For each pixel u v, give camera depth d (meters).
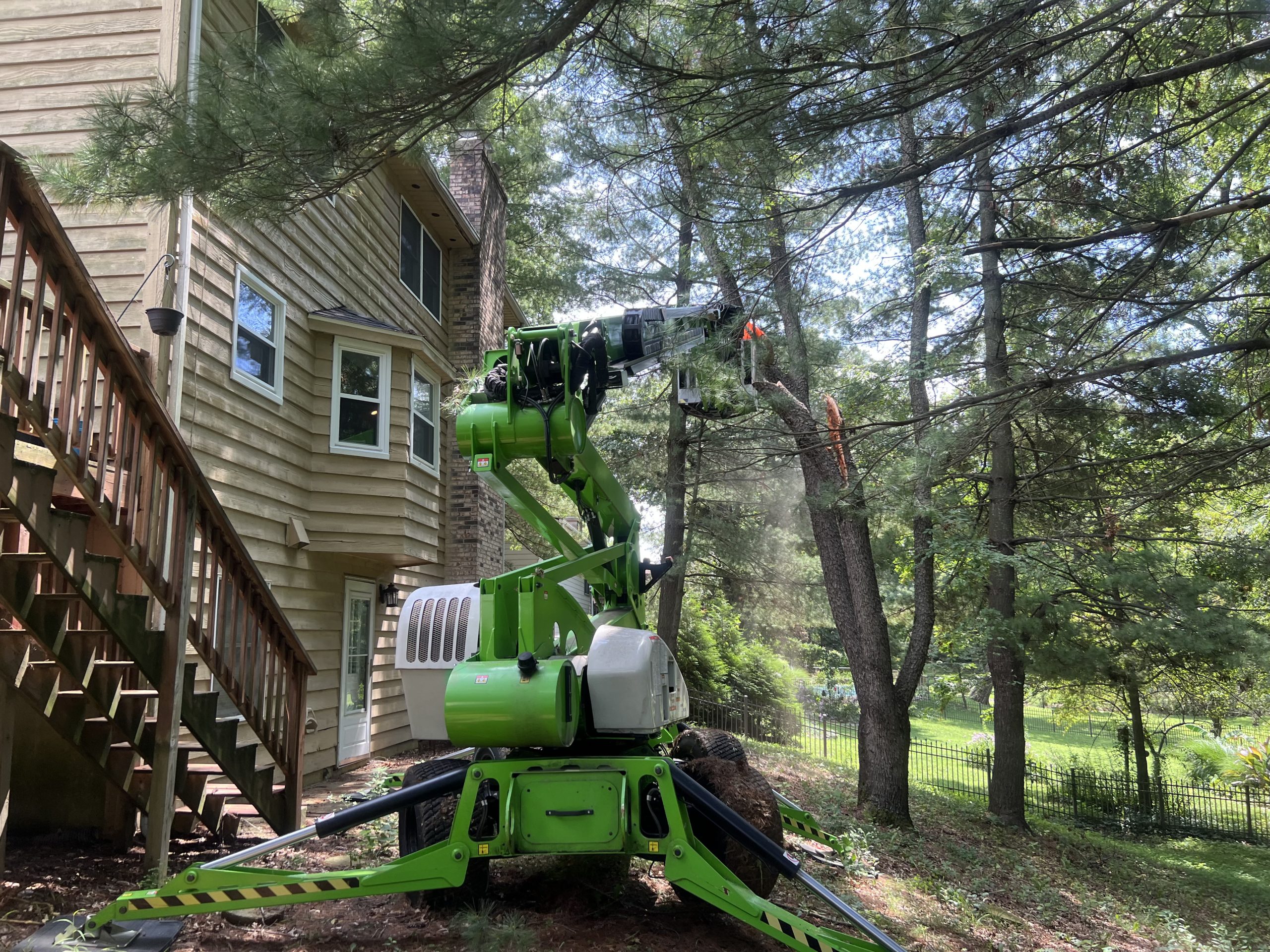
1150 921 7.61
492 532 13.68
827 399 7.60
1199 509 13.49
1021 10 4.50
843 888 5.91
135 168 4.03
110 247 6.98
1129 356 8.46
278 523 8.73
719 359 5.47
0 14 7.39
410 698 5.57
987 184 7.35
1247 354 7.23
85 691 4.77
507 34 3.69
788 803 6.30
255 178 4.16
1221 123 6.98
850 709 29.66
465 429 4.31
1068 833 13.17
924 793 14.69
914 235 9.56
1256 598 12.39
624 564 5.71
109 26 7.32
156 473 4.97
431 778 4.92
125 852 5.56
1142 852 13.08
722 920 4.55
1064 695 16.94
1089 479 11.70
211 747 5.36
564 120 5.79
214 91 4.02
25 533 5.52
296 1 4.25
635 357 5.14
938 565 12.76
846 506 8.00
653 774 4.14
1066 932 6.50
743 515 17.70
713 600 22.80
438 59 3.71
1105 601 11.44
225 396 7.77
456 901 4.47
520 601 4.36
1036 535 12.84
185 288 7.05
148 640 4.93
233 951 3.95
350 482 9.73
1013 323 10.46
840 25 4.62
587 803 4.12
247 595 5.74
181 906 3.95
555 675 4.04
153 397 4.83
